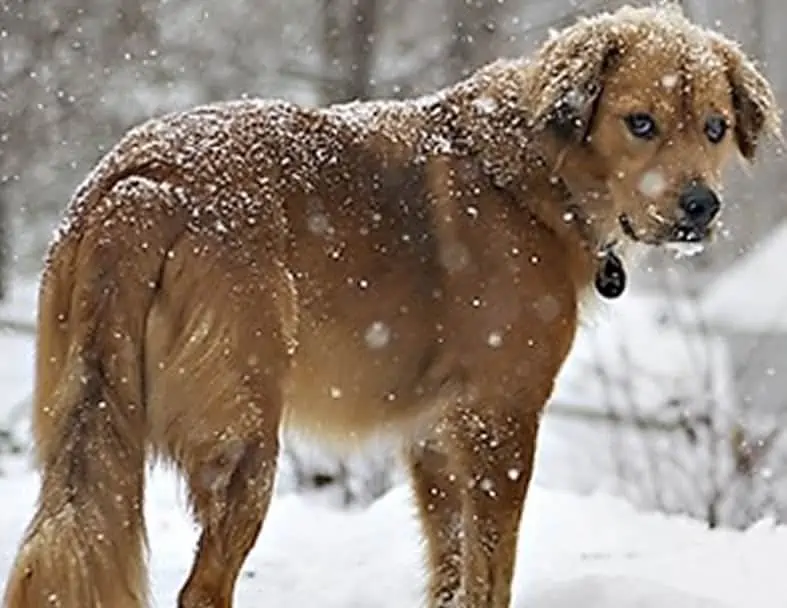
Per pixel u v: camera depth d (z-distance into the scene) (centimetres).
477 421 966
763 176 3762
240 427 843
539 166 966
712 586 1048
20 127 2623
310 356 924
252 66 2781
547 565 1111
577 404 2083
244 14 2878
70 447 809
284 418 941
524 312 962
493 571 973
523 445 973
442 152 969
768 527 1266
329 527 1257
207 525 848
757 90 1013
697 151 959
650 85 952
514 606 990
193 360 834
